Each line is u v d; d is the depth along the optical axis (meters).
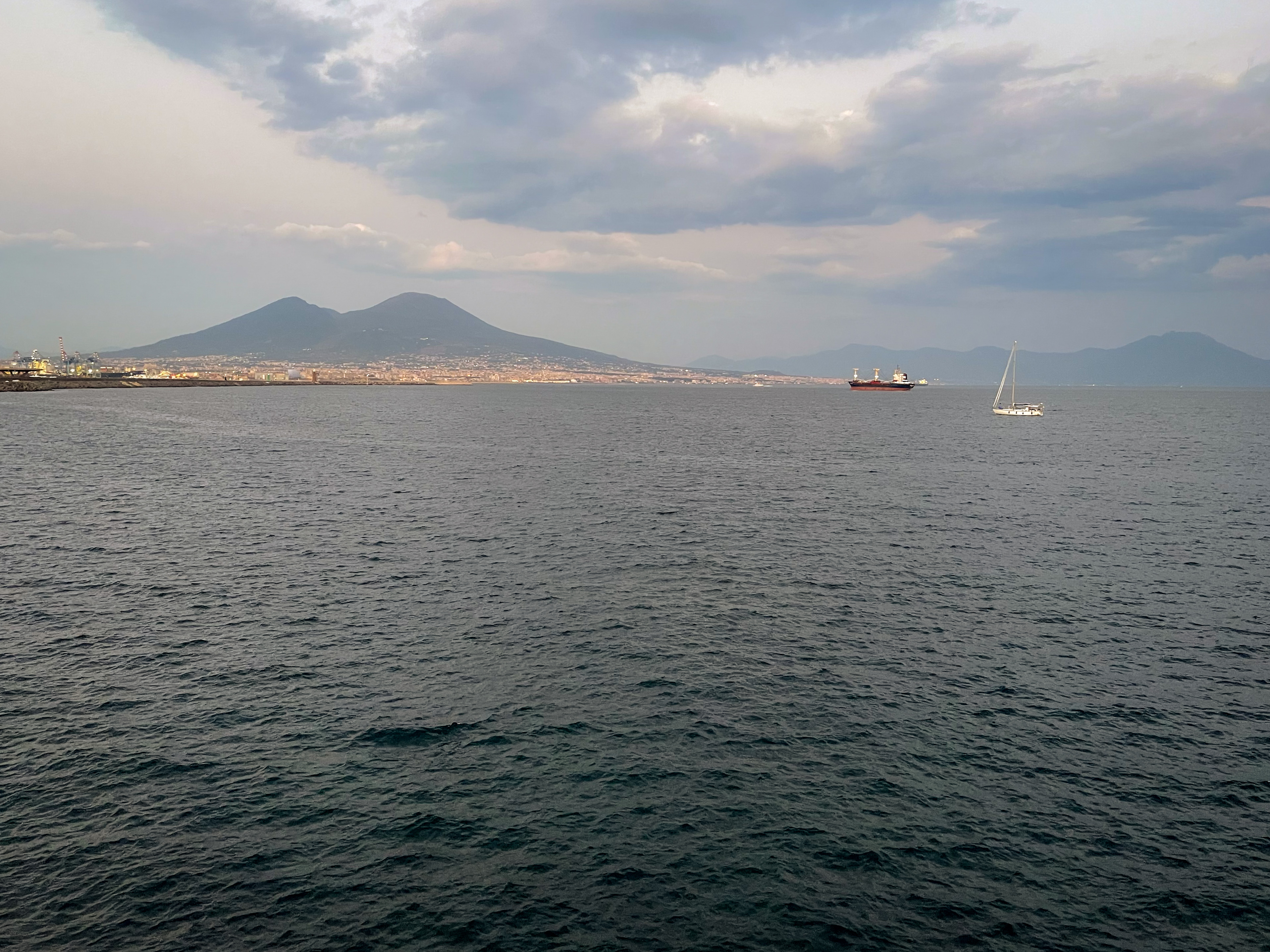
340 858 23.28
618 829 24.86
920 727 31.69
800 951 20.20
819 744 30.22
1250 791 27.50
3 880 21.91
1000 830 25.16
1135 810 26.36
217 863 22.94
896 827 25.25
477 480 97.31
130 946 19.78
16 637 39.91
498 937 20.41
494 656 38.44
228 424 192.88
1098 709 33.53
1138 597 49.19
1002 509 80.12
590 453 132.38
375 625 42.59
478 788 26.98
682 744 30.09
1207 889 22.69
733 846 24.17
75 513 72.75
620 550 60.09
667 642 40.59
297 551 58.72
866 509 79.44
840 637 41.59
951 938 20.78
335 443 145.50
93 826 24.42
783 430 191.25
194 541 61.56
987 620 44.62
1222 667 38.22
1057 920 21.45
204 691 34.00
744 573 53.97
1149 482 100.75
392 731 30.67
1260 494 91.12
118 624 42.16
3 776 26.95
